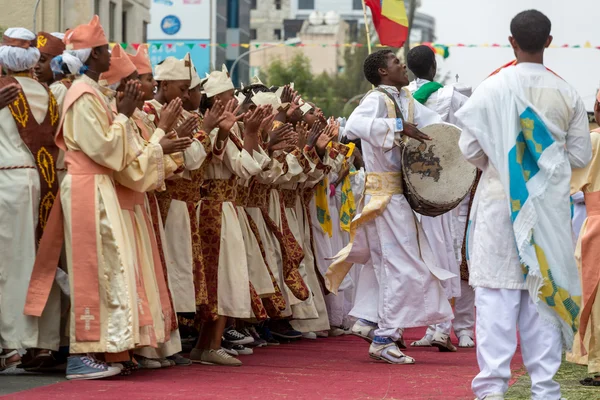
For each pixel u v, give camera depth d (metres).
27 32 7.69
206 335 8.59
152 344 7.45
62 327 7.66
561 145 6.30
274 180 9.63
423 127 8.54
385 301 8.77
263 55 88.44
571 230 6.27
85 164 7.32
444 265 9.66
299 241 11.07
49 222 7.36
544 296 6.20
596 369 7.75
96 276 7.23
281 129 9.46
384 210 8.78
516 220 6.16
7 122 7.55
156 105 8.59
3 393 6.66
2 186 7.48
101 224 7.27
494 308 6.26
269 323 11.20
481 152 6.36
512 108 6.26
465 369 8.45
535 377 6.31
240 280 8.70
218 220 8.70
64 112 7.33
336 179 12.05
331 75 74.19
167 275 8.17
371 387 7.30
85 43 7.43
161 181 7.54
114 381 7.25
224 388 7.07
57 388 6.84
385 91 8.80
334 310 11.81
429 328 10.65
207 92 9.36
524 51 6.41
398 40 14.46
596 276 7.82
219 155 8.54
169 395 6.65
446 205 8.57
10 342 7.38
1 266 7.42
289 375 7.89
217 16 65.94
